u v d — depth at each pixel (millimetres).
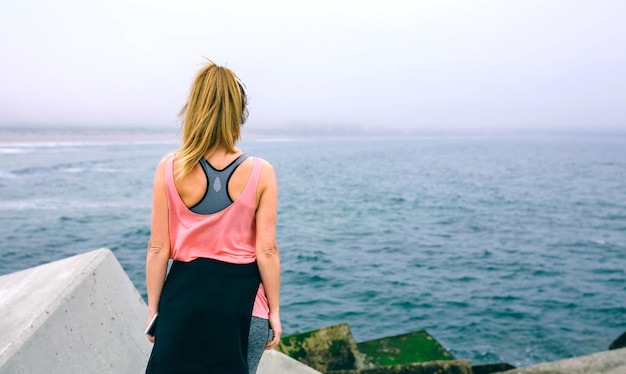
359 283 20109
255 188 1685
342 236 29906
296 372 3285
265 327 1712
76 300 2688
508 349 13953
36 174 68375
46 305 2549
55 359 2420
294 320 15945
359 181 68250
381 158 132125
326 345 6719
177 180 1671
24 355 2279
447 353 6891
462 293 19031
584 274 22297
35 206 39625
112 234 28188
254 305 1690
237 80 1748
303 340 6711
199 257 1666
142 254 23109
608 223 36875
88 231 29078
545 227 34688
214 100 1671
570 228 34500
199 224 1659
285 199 47281
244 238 1710
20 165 82750
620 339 9234
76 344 2568
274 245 1722
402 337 7375
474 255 25641
